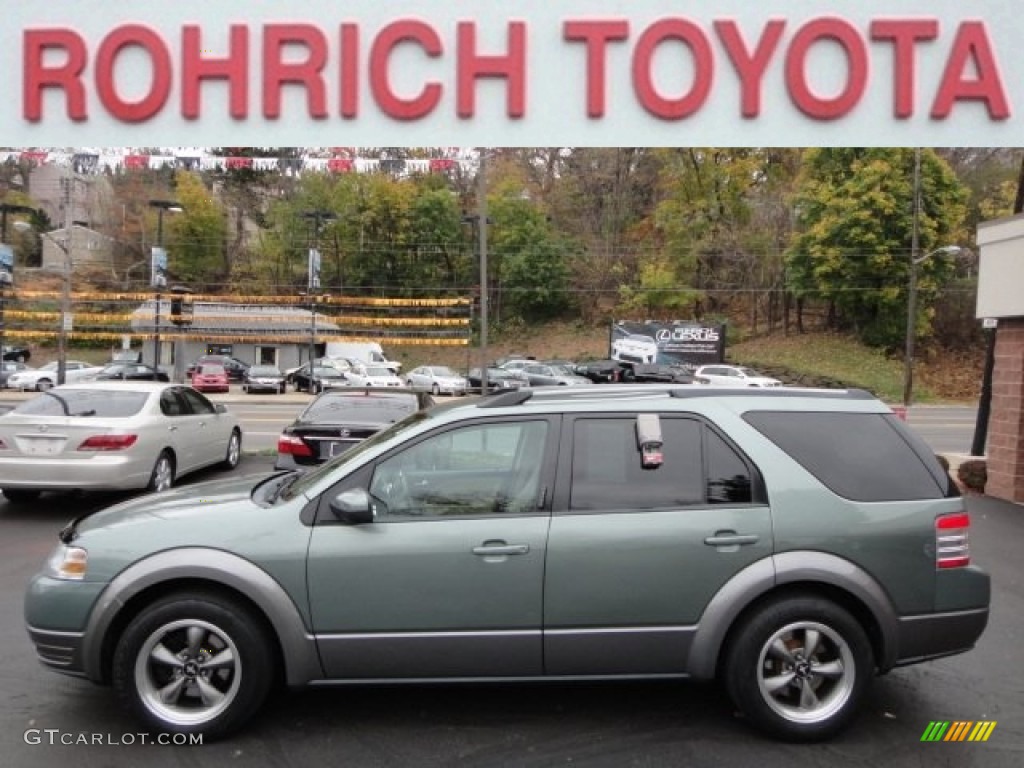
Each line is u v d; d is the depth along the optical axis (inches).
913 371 1722.4
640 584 143.5
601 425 152.3
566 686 168.7
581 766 135.6
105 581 141.3
